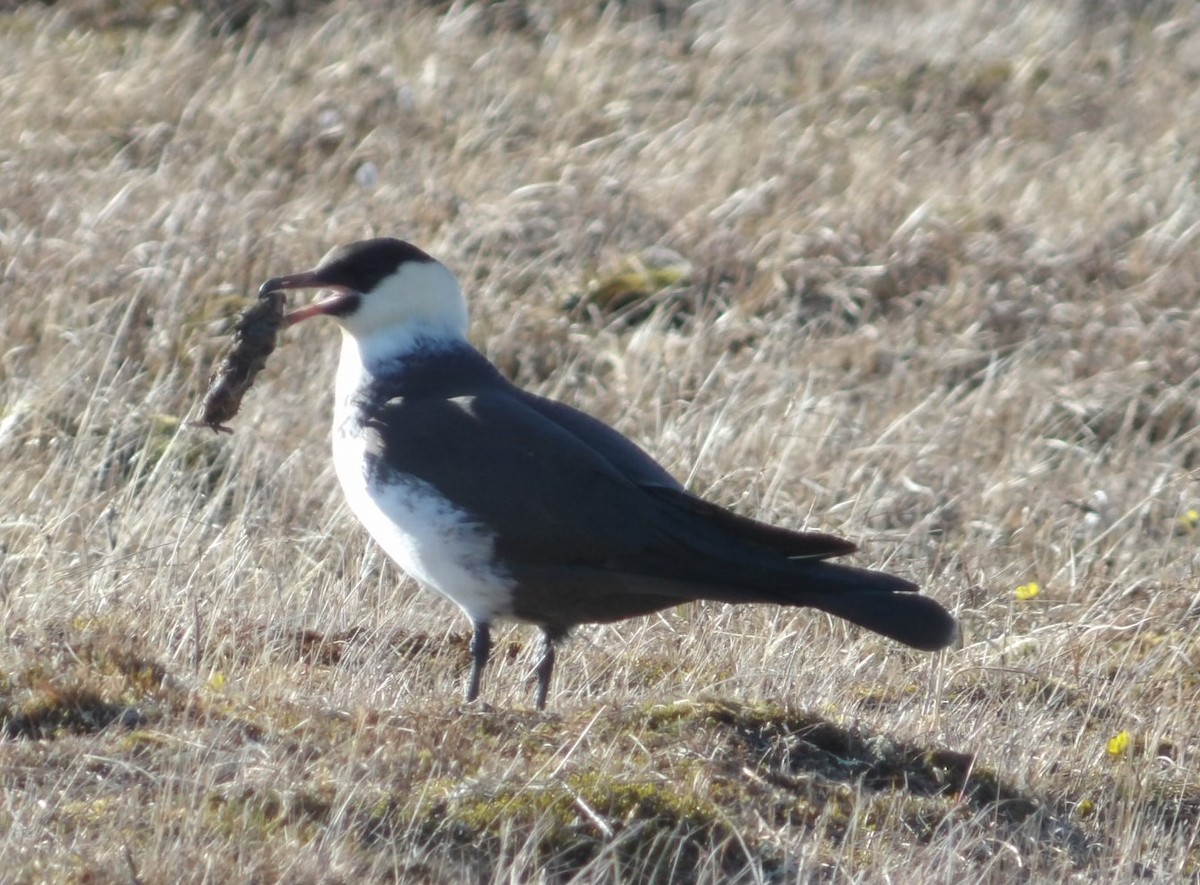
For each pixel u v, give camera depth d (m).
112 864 6.39
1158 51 23.70
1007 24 24.50
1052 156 19.97
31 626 8.82
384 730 7.69
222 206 16.73
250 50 21.08
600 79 20.73
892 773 8.10
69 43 20.83
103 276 15.02
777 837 7.18
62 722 7.71
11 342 14.30
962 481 13.04
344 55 20.75
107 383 13.73
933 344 15.34
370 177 17.83
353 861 6.61
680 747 7.77
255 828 6.76
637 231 16.98
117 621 8.94
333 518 11.61
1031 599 11.19
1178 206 18.06
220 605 9.73
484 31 22.42
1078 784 8.34
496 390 9.28
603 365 15.12
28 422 12.66
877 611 8.13
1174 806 8.27
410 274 9.35
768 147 19.11
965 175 19.11
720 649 9.98
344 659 9.45
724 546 8.48
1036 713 9.20
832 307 15.96
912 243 16.67
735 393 13.46
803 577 8.30
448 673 9.65
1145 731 9.07
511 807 7.08
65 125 18.64
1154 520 12.85
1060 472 13.37
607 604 8.77
